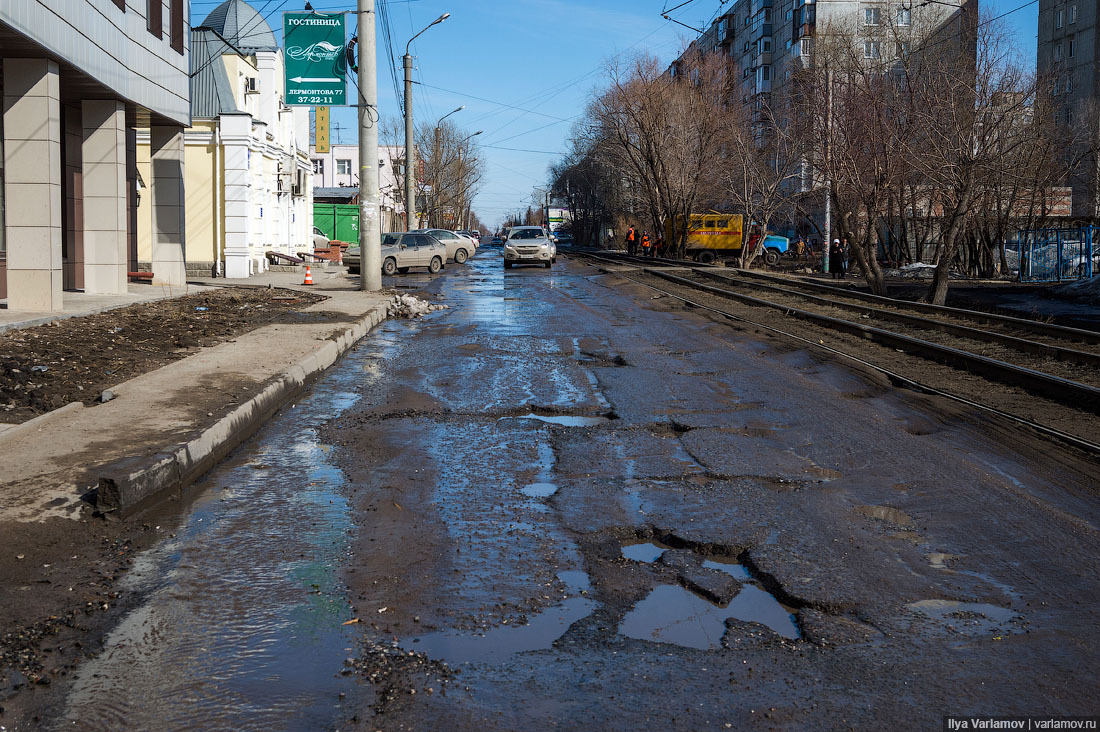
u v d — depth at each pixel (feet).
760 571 15.19
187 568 15.26
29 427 22.62
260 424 26.73
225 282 86.84
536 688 11.23
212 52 97.76
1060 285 88.02
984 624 13.17
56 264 49.19
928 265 129.49
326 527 17.46
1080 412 28.50
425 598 14.05
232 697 11.01
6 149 48.01
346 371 36.91
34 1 43.39
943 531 17.21
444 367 37.73
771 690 11.21
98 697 11.00
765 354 41.88
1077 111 139.44
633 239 196.24
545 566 15.49
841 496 19.49
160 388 28.55
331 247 151.33
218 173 95.96
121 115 60.34
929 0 110.22
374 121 75.72
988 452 23.31
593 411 28.60
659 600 14.15
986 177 86.22
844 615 13.50
